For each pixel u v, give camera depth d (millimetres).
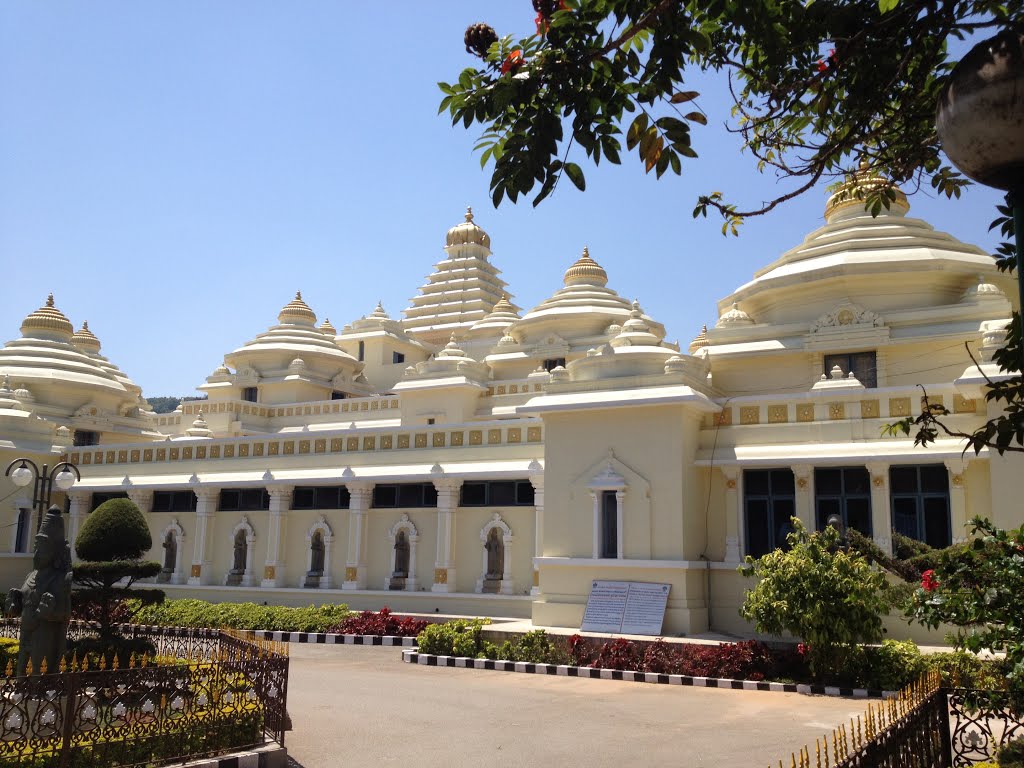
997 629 8336
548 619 21984
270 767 10602
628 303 39000
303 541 29109
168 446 32375
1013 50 4113
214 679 11008
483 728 12852
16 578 31594
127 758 9891
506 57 5816
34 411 36906
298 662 19875
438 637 20188
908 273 24047
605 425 22453
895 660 15844
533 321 37781
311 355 45406
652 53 5652
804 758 6461
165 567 31391
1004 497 18328
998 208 7066
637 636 20094
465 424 27141
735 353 25359
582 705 14688
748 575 17500
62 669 10430
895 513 20031
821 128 8875
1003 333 19250
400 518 27516
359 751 11461
